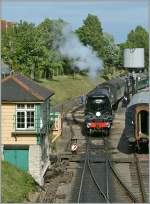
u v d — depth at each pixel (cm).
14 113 3094
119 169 3466
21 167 3041
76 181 3145
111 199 2702
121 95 6944
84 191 2895
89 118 4834
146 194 2766
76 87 9438
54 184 3059
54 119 3962
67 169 3484
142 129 4066
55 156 3656
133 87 6806
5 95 3083
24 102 3067
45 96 3238
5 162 2892
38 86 3494
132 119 3975
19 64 6606
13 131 3080
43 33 8019
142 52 7006
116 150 4141
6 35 6731
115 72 11862
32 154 3041
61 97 7888
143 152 4025
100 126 4800
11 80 3159
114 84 6316
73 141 4338
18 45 6625
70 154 3866
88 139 4666
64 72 10325
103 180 3162
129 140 3994
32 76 7006
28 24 6950
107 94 4997
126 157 3822
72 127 5322
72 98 8300
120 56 11312
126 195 2794
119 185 3038
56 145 4209
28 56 6712
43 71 8306
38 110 3089
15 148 3050
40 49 6956
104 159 3719
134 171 3394
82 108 6894
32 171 3031
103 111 4856
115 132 5056
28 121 3094
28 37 6738
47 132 3412
